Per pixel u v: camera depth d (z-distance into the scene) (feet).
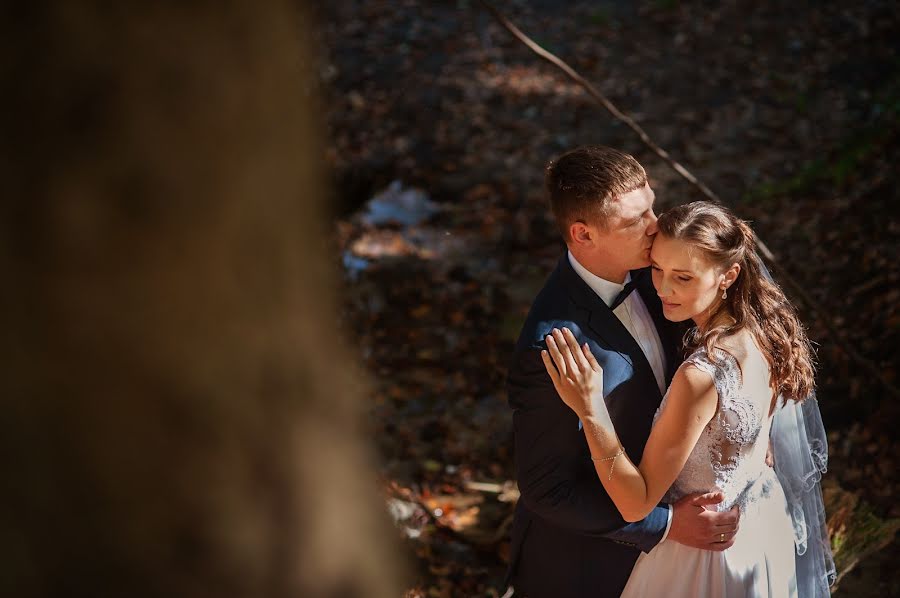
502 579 13.44
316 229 2.60
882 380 15.52
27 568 2.16
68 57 2.15
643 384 8.71
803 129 27.86
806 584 9.80
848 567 12.12
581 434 8.44
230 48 2.33
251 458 2.39
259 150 2.39
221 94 2.31
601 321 8.61
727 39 33.94
